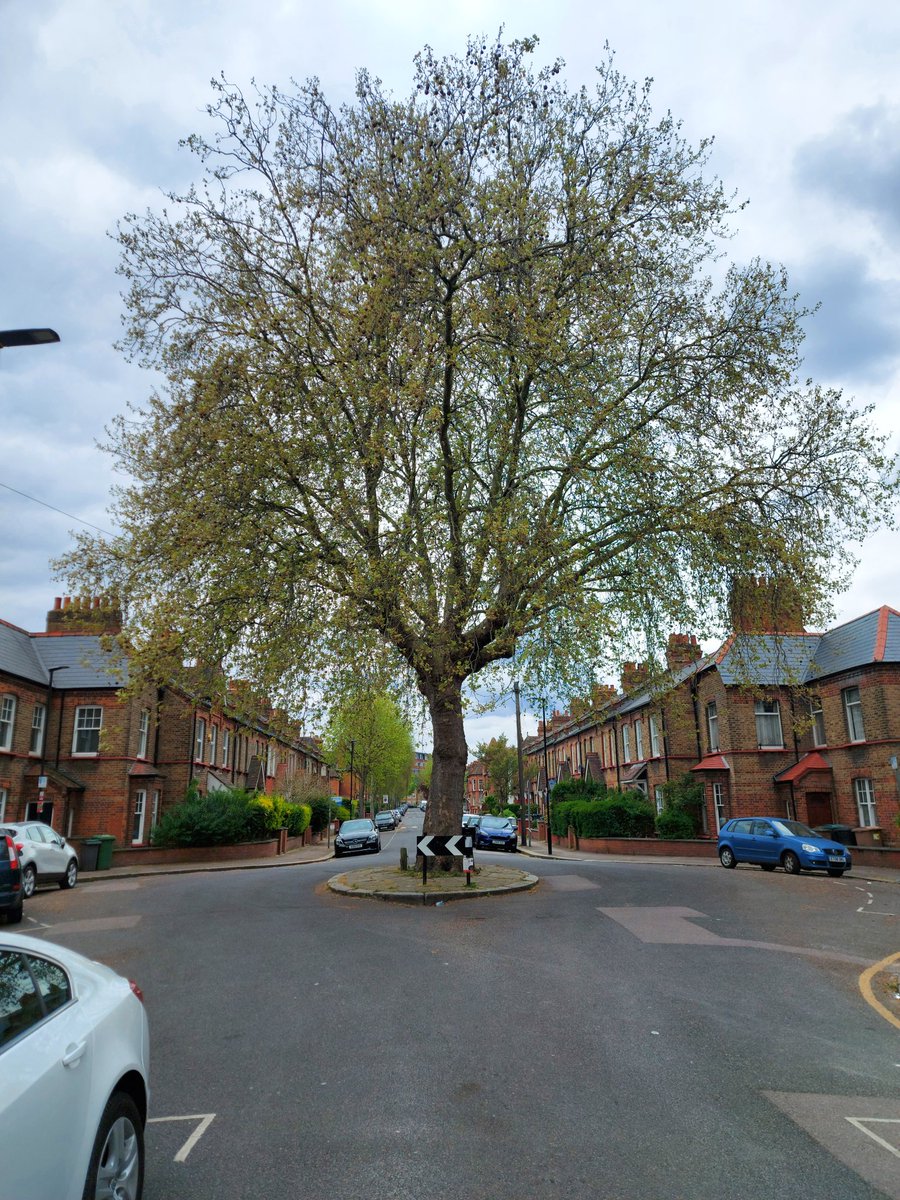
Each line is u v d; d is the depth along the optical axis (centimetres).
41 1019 331
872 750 2647
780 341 1628
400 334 1448
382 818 6675
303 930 1185
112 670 1542
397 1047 639
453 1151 456
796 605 1636
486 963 934
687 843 3162
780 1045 650
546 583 1595
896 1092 553
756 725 3120
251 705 1625
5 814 2648
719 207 1581
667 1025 695
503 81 1469
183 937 1177
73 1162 306
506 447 1661
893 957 1020
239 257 1552
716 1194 407
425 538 1599
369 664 1647
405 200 1425
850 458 1639
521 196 1434
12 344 992
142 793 3128
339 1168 437
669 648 2416
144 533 1524
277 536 1565
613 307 1508
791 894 1584
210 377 1457
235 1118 510
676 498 1628
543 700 1948
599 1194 407
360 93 1489
